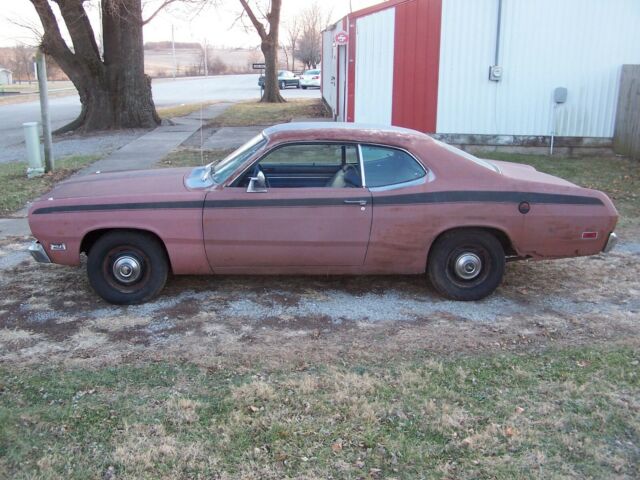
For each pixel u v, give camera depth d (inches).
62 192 214.1
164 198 202.1
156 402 147.0
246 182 204.8
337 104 748.6
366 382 155.9
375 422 138.6
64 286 228.2
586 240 208.4
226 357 171.2
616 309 209.9
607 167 477.1
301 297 217.5
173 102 1344.7
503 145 548.1
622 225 317.1
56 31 744.3
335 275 239.0
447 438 133.2
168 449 128.2
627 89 517.7
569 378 158.7
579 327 194.1
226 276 237.0
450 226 203.8
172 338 183.9
